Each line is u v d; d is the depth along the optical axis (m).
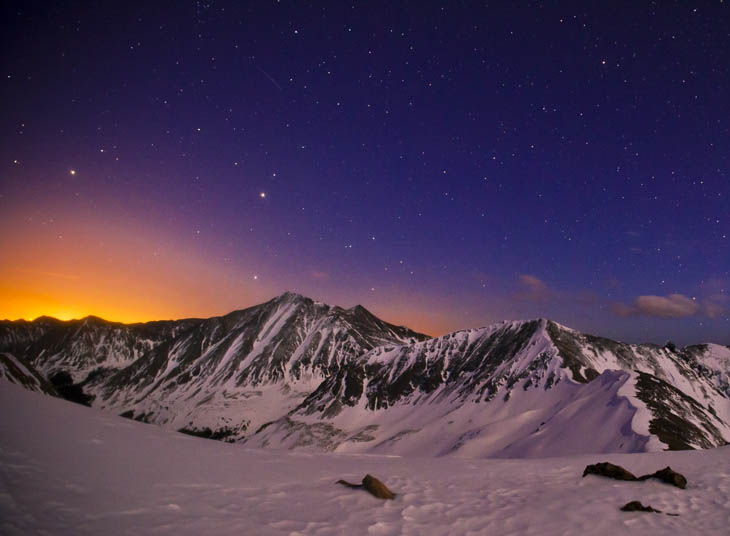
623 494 12.69
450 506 11.35
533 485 13.84
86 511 8.35
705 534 9.80
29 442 11.20
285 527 9.05
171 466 12.19
